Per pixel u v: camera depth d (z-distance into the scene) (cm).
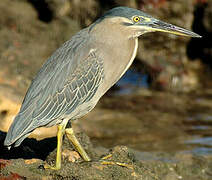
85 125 1501
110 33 899
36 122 843
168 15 1941
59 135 858
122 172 852
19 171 829
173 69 2017
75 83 874
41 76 873
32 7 2214
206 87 1998
